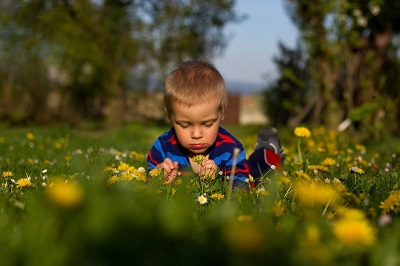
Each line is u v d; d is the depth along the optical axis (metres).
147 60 24.11
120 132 13.50
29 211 2.46
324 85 14.75
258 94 25.25
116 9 21.97
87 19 21.28
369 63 14.05
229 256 1.72
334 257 1.83
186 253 1.74
